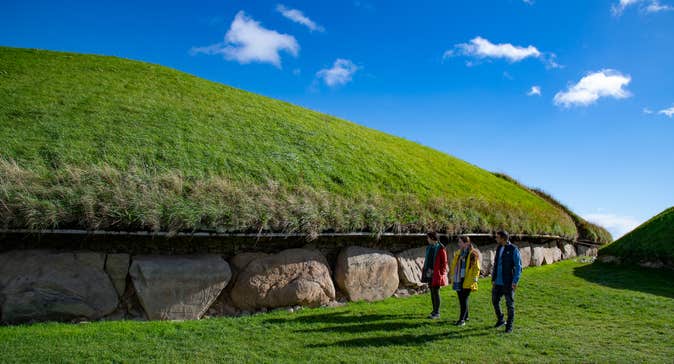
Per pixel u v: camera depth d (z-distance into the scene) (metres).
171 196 11.12
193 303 10.05
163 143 15.34
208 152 15.48
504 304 12.23
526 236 19.34
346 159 18.77
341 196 14.50
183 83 24.05
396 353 7.87
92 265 9.73
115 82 21.61
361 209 13.64
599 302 12.45
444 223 15.31
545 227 21.05
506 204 20.83
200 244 11.04
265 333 8.94
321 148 18.98
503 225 17.83
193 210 10.76
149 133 15.91
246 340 8.48
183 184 12.23
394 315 10.77
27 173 10.86
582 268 19.94
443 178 21.86
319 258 12.12
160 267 9.93
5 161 11.52
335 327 9.47
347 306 11.73
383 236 13.68
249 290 10.81
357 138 22.62
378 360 7.45
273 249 11.96
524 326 9.95
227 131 17.98
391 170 19.42
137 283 9.75
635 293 13.92
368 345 8.29
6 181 10.16
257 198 12.23
